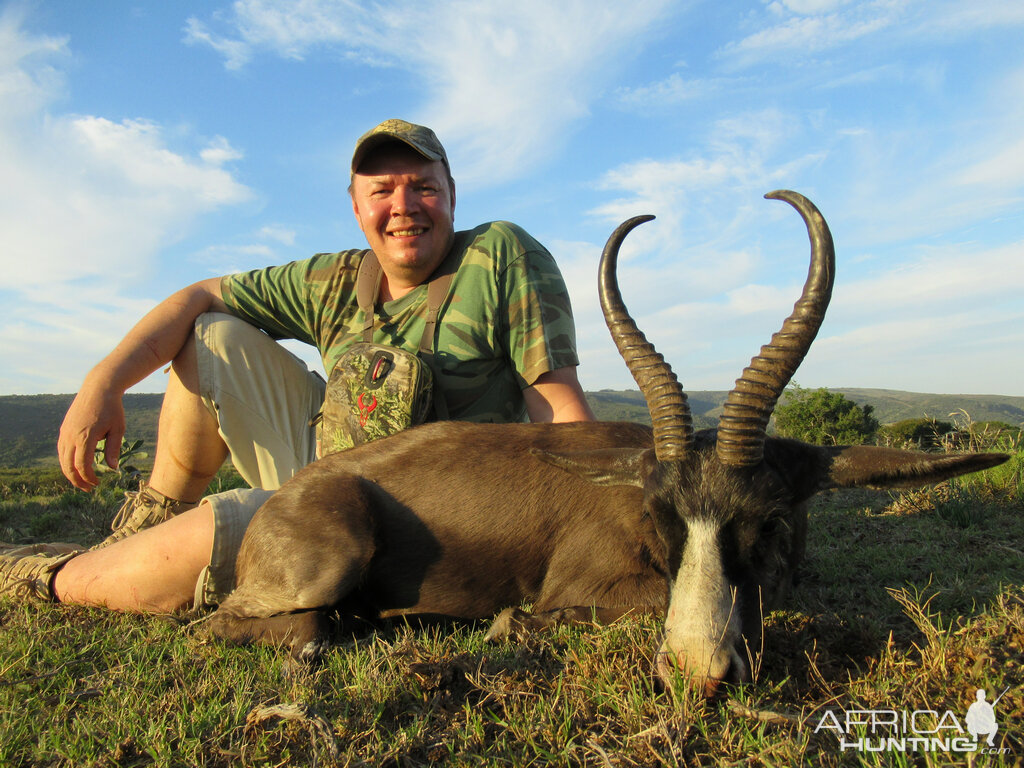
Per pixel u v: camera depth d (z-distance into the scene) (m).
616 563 1.05
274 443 1.40
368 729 0.74
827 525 1.56
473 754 0.69
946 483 1.70
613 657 0.85
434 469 1.11
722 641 0.77
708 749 0.68
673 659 0.77
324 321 1.41
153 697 0.85
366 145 1.26
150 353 1.31
